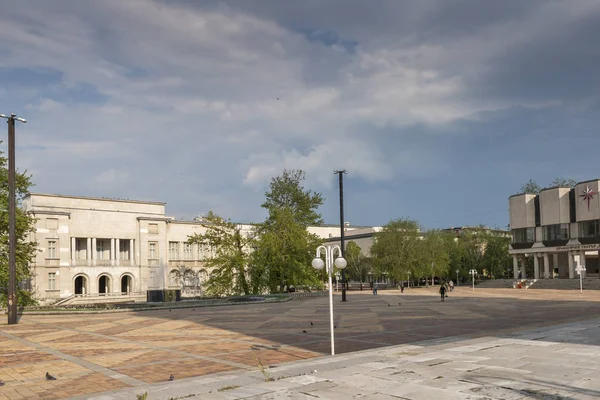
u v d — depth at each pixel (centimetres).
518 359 1319
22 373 1445
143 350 1839
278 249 5959
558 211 8550
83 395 1120
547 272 8838
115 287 7594
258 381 1122
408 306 4009
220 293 5994
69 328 2741
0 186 4516
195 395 1005
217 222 6053
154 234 8056
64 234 7056
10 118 3044
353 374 1155
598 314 2988
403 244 8981
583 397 922
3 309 4138
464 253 10638
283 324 2700
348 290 8075
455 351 1477
